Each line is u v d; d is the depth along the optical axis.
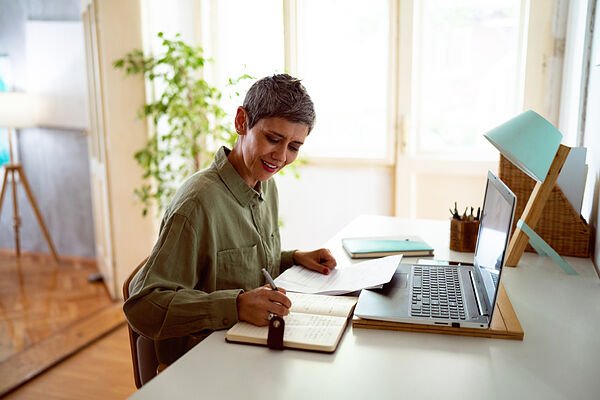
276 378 0.94
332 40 3.04
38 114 3.93
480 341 1.08
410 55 2.83
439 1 2.78
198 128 3.18
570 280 1.45
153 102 3.16
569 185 1.71
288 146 1.28
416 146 2.96
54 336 2.83
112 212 3.24
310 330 1.09
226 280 1.33
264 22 3.15
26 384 2.37
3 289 3.59
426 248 1.66
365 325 1.13
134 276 1.37
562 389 0.90
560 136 1.49
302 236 3.30
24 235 4.30
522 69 2.68
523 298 1.32
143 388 0.91
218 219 1.29
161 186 3.20
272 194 1.58
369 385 0.91
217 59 3.27
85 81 3.76
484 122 2.84
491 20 2.72
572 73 2.25
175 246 1.22
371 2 2.93
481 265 1.30
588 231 1.63
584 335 1.11
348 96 3.07
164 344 1.32
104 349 2.70
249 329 1.10
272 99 1.22
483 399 0.87
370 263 1.47
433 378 0.94
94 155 3.48
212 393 0.89
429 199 2.96
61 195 4.09
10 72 4.03
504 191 1.16
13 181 4.00
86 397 2.28
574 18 2.28
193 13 3.19
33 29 3.88
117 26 3.05
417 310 1.15
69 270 3.97
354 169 3.10
